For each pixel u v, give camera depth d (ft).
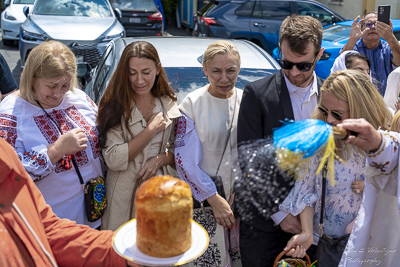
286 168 4.85
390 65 13.92
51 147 7.47
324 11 32.83
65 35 24.29
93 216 8.14
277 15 32.30
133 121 8.29
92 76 14.89
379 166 5.35
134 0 40.63
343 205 7.36
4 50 35.73
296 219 7.68
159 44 13.55
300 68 7.63
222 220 8.23
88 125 8.27
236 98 8.89
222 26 32.17
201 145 8.63
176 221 3.89
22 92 7.71
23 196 4.85
